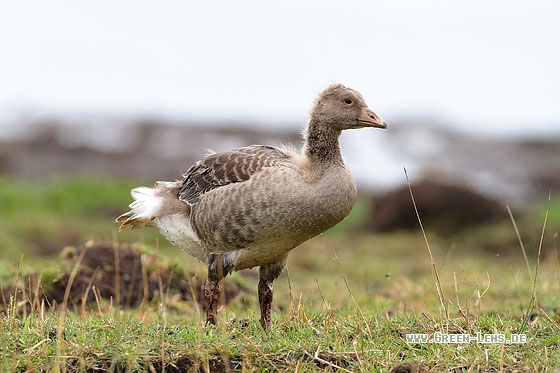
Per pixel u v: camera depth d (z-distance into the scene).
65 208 28.14
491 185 39.75
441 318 10.55
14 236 23.17
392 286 16.78
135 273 14.46
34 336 9.70
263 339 9.84
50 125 50.81
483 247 24.19
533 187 40.47
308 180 10.57
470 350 9.55
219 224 10.67
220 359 9.26
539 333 10.38
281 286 17.44
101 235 22.97
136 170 43.16
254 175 10.59
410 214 26.75
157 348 9.40
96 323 10.52
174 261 14.85
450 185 26.97
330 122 10.91
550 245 23.11
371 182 40.53
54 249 22.38
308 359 9.24
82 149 46.38
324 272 20.55
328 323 10.63
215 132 51.12
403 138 49.78
